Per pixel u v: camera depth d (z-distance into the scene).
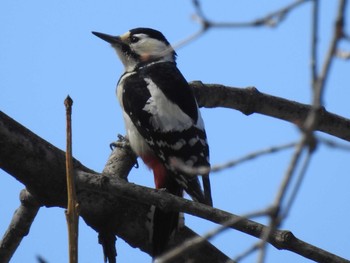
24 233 9.76
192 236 9.55
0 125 8.92
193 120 11.91
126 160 11.84
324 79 4.23
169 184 11.60
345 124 12.14
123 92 12.50
